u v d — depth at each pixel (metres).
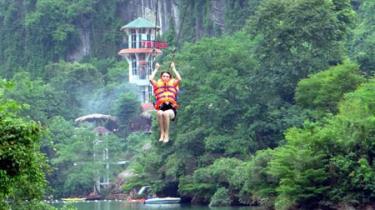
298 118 168.38
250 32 193.62
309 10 184.38
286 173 127.69
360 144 125.38
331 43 185.62
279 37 184.50
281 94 184.62
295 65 182.50
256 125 176.50
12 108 49.94
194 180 174.50
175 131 192.12
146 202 186.00
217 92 185.00
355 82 160.00
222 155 182.00
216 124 184.62
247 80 185.25
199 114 186.75
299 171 127.00
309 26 183.12
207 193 174.12
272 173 129.25
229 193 165.38
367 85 134.38
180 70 197.38
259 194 142.75
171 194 195.12
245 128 179.75
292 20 184.50
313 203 127.69
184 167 186.00
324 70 175.50
